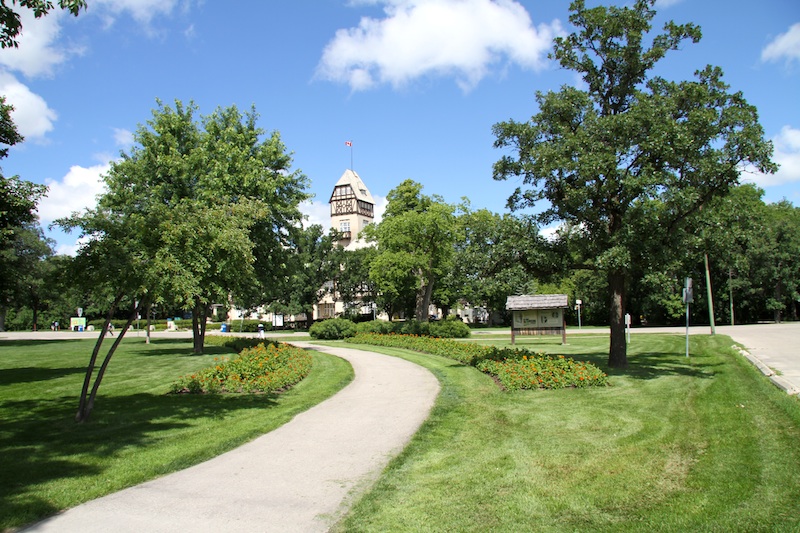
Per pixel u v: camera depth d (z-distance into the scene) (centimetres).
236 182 2352
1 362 2120
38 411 1032
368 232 4981
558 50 1433
